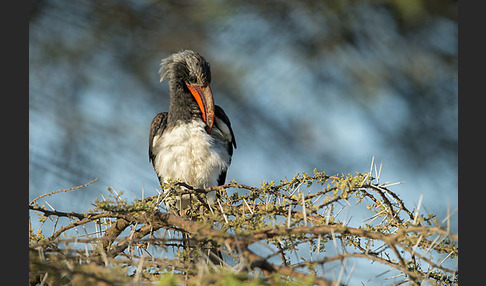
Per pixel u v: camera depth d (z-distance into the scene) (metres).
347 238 5.91
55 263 4.83
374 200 6.22
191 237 5.66
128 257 5.32
